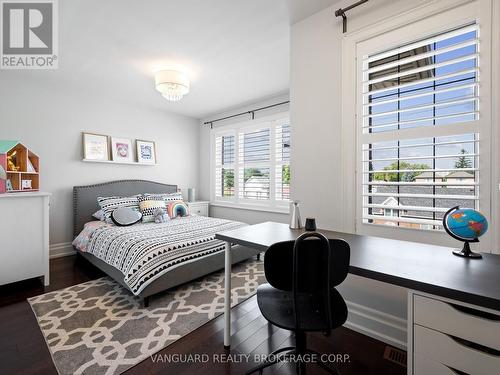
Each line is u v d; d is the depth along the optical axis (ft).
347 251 3.30
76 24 6.66
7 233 7.44
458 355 2.71
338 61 6.07
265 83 10.79
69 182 11.32
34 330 5.66
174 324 5.95
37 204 7.96
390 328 5.35
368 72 5.63
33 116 10.32
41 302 6.97
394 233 5.35
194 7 6.03
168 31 7.02
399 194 5.21
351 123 5.88
